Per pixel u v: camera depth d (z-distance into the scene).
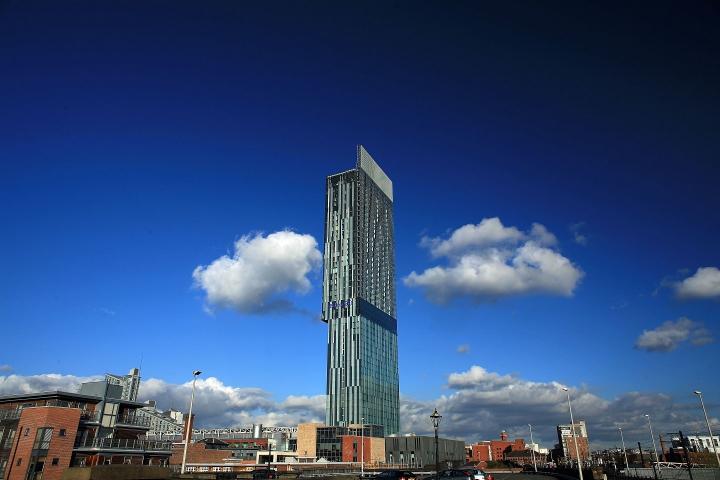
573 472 100.50
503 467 187.00
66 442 67.81
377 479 64.56
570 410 72.06
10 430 69.31
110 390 82.50
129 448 75.19
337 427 168.50
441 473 58.25
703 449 141.62
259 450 139.50
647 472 84.62
